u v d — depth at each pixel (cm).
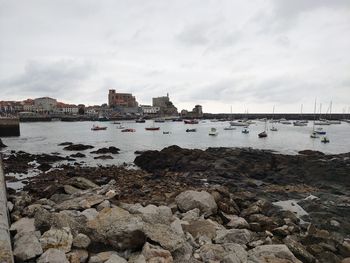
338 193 2125
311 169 2758
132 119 18362
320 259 1033
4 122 7850
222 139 7450
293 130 10631
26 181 2653
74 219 980
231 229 1126
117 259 764
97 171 3053
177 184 2378
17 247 775
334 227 1430
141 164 3528
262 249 931
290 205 1830
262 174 2812
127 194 1958
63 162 3888
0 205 1059
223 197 1666
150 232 870
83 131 10350
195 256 864
